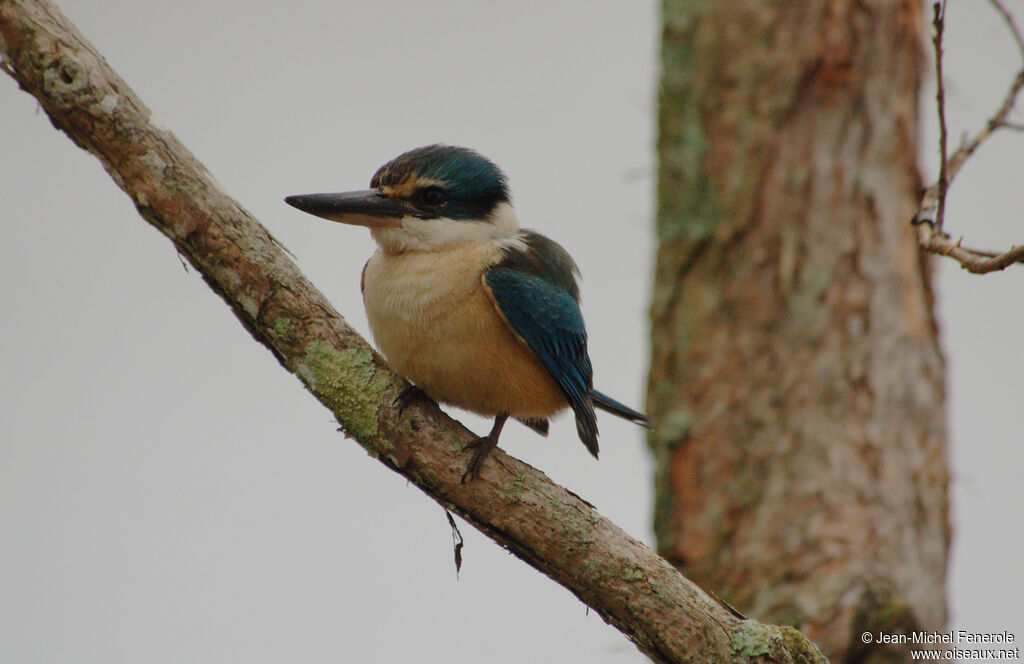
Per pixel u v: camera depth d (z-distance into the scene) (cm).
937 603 1103
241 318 818
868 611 1062
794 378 1138
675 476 1164
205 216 780
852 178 1166
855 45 1176
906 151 1182
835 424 1122
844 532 1095
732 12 1209
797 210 1166
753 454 1133
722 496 1134
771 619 1073
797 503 1109
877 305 1147
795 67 1182
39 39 727
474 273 887
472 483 819
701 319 1180
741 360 1156
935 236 868
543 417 978
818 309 1148
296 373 829
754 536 1112
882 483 1111
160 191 769
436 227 901
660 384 1201
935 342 1172
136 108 757
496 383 895
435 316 880
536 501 816
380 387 827
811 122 1177
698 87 1220
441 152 928
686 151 1219
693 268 1198
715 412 1155
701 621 812
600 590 818
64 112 745
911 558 1098
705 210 1198
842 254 1155
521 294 879
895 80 1182
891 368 1137
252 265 796
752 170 1183
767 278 1166
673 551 1149
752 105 1193
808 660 812
